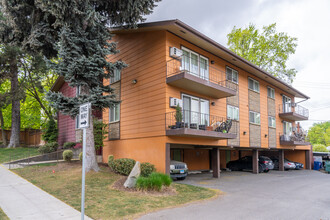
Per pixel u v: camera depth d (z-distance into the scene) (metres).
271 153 26.73
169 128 11.65
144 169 10.91
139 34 14.03
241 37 32.41
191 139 12.85
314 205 7.95
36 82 23.31
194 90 13.59
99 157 16.58
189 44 13.85
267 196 9.27
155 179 8.89
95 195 7.91
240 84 17.78
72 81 10.75
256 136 18.77
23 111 32.59
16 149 21.23
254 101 19.17
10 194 8.00
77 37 10.52
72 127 21.62
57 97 10.69
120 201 7.35
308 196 9.49
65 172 11.44
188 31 12.41
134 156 13.44
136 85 13.88
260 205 7.75
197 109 13.94
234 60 16.53
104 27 11.48
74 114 10.88
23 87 22.70
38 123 34.22
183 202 7.71
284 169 23.22
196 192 9.34
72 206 6.78
